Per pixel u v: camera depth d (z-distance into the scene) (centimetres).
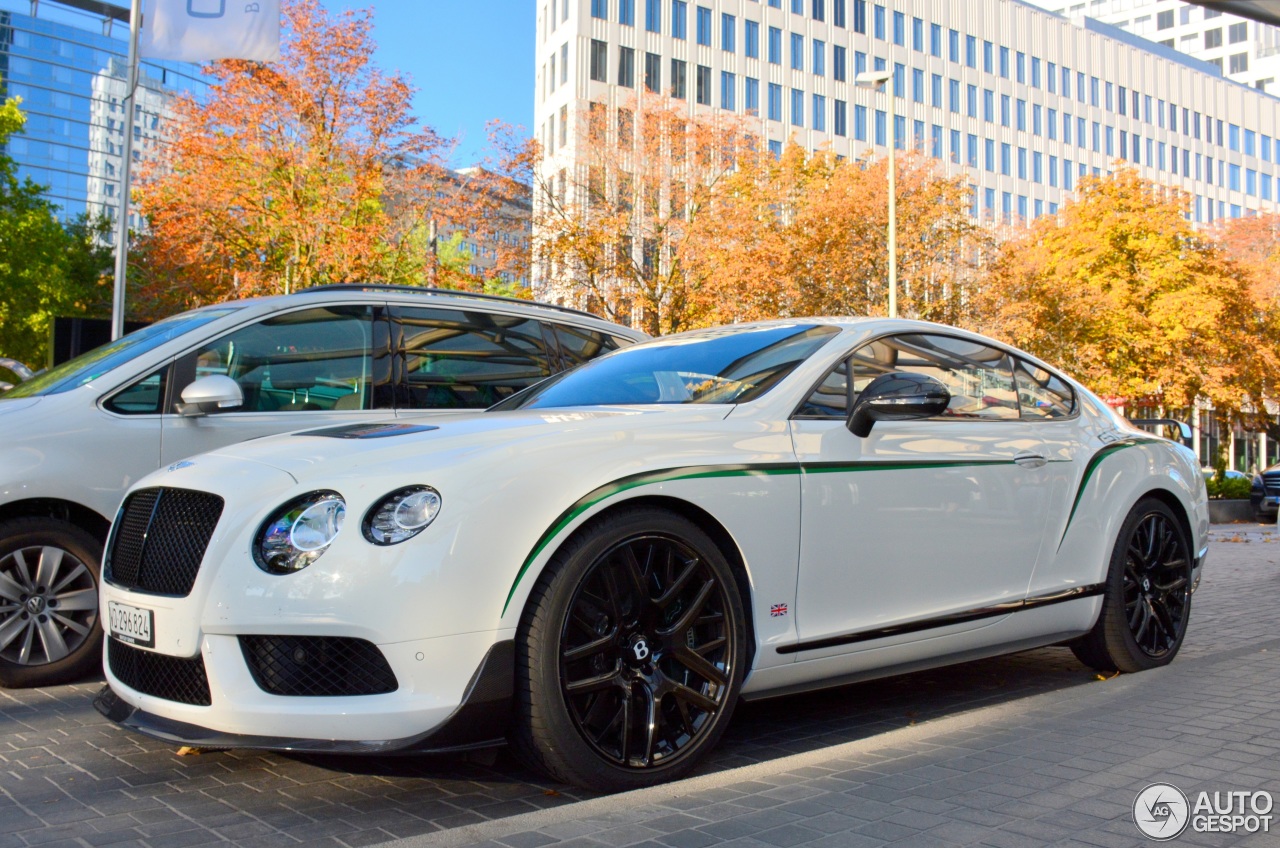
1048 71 6644
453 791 316
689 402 376
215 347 506
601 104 2509
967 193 2664
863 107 5750
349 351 541
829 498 358
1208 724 368
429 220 2159
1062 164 6662
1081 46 6838
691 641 324
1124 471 469
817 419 367
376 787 320
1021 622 420
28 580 462
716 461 332
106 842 272
